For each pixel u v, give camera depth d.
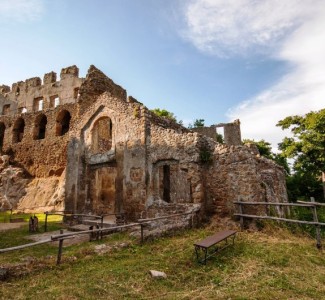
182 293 4.29
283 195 14.94
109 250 6.70
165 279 4.88
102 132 19.09
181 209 9.93
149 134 12.35
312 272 5.08
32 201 22.17
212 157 10.27
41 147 25.41
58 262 5.79
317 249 6.50
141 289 4.46
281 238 7.46
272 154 28.50
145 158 12.05
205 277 4.95
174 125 15.63
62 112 25.47
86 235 10.22
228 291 4.32
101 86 17.53
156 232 7.88
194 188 9.97
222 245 6.74
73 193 14.62
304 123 21.64
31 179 25.02
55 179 23.23
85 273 5.22
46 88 34.53
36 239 9.65
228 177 9.70
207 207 9.95
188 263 5.65
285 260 5.67
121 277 4.96
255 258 5.79
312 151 21.28
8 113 36.44
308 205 7.11
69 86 32.72
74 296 4.17
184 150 10.66
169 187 14.68
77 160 15.02
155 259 5.95
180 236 7.98
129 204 12.14
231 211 9.31
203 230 8.55
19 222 14.85
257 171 9.79
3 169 25.70
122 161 13.02
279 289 4.36
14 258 6.38
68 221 14.18
